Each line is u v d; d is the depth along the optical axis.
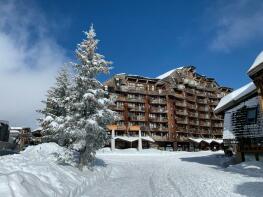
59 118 21.58
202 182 17.78
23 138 73.69
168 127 87.06
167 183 18.19
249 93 26.59
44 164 16.17
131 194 14.43
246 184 16.38
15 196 8.84
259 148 25.33
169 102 89.44
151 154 59.84
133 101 82.69
